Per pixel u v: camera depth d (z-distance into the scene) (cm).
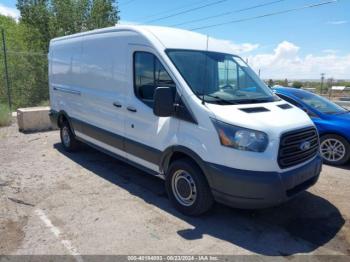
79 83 633
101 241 355
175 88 407
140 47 459
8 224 388
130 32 478
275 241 362
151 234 371
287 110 416
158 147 438
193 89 396
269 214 427
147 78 453
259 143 346
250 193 348
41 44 2202
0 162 641
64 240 355
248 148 346
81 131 647
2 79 1596
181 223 398
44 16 2175
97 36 563
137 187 514
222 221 405
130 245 349
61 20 2220
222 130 356
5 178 543
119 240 358
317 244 358
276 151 348
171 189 432
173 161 429
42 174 571
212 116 366
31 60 1653
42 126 980
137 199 467
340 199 477
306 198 479
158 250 341
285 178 354
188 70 418
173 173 424
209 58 454
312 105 692
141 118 463
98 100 564
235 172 351
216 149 361
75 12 2241
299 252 342
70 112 679
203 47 469
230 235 373
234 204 362
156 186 520
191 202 409
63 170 595
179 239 362
